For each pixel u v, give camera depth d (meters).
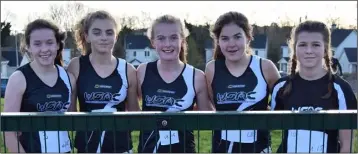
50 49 3.55
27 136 3.48
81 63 3.92
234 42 3.77
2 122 2.76
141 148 3.75
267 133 3.70
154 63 3.94
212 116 2.73
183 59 4.11
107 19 3.84
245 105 3.79
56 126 2.77
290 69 3.69
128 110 4.09
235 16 3.83
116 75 3.87
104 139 3.75
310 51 3.41
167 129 2.77
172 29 3.79
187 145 3.73
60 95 3.62
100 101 3.83
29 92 3.52
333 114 2.72
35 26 3.57
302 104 3.46
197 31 39.03
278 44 43.00
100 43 3.79
